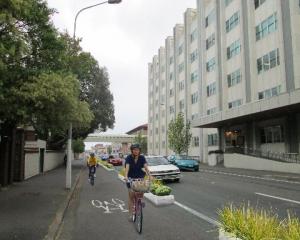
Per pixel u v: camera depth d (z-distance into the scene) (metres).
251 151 41.81
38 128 15.34
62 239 8.62
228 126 48.78
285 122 36.19
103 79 49.16
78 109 15.04
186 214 11.55
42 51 14.85
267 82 38.75
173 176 22.73
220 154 47.97
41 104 12.69
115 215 11.70
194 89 62.31
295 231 5.84
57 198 15.34
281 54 35.91
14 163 23.56
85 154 118.38
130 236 8.74
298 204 13.27
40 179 25.69
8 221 10.28
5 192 17.59
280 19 36.03
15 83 12.86
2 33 10.50
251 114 36.31
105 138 115.19
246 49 43.25
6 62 11.49
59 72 14.61
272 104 32.00
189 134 58.47
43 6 14.87
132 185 9.46
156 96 90.19
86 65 21.98
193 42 63.19
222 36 49.25
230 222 7.04
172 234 8.83
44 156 35.41
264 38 39.47
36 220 10.41
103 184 23.16
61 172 34.91
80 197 16.53
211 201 14.35
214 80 52.84
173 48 74.69
